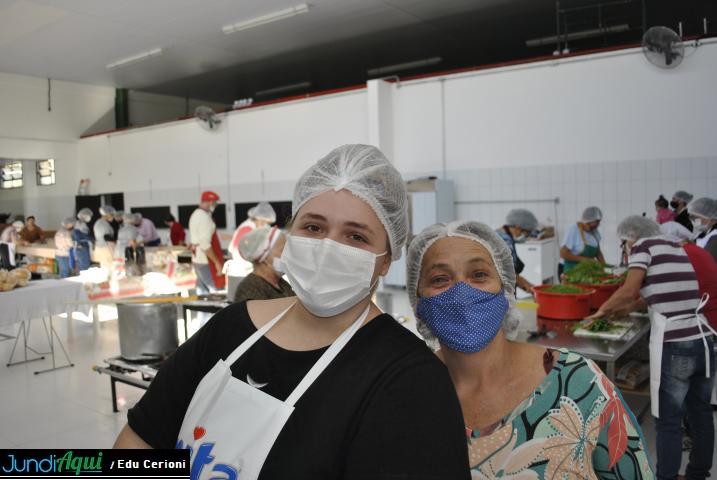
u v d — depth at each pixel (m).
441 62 12.59
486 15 9.25
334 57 11.74
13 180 14.48
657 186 6.55
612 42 11.10
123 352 3.70
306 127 9.54
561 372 1.11
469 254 1.16
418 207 7.62
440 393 0.80
